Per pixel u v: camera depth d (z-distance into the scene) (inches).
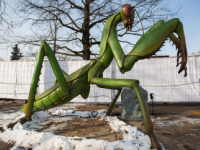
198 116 212.4
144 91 191.6
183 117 205.0
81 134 125.9
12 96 351.3
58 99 122.7
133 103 188.1
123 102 191.5
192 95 309.7
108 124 158.2
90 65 121.0
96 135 122.6
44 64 341.4
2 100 382.9
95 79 112.4
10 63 357.7
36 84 120.2
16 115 191.8
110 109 185.2
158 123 172.1
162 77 321.7
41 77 339.6
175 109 278.4
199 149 101.7
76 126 152.3
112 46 109.4
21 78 351.6
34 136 104.8
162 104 360.5
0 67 359.3
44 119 183.5
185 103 373.7
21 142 102.7
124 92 194.4
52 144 96.0
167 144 109.9
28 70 350.6
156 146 84.4
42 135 103.0
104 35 118.1
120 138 113.7
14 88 351.6
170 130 144.8
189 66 313.4
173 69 319.0
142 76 326.6
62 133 129.6
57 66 112.9
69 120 179.2
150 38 99.2
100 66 121.6
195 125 163.0
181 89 314.3
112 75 329.4
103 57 121.1
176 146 106.4
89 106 315.9
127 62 99.9
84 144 91.5
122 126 139.3
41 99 128.3
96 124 159.6
